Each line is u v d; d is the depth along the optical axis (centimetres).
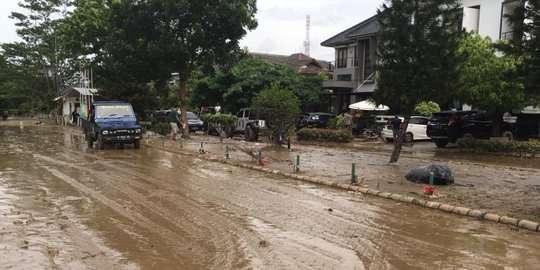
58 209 884
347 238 709
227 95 3553
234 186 1152
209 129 2988
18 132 3422
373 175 1298
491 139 1962
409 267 582
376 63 1462
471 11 2686
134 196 1015
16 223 777
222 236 714
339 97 3700
